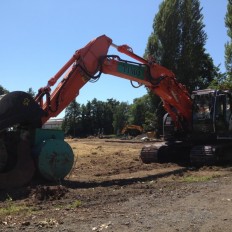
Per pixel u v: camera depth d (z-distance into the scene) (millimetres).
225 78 39094
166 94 17719
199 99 18047
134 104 95125
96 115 107125
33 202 9664
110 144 38531
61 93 13688
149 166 17812
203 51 51344
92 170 16859
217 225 7281
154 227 7180
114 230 7000
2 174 11398
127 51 15789
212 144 17938
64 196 10289
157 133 49250
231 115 17984
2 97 11789
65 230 7016
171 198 9797
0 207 9156
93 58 14562
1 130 11531
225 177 13562
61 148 12625
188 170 16109
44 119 13266
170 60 49562
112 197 10148
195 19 50156
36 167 12273
